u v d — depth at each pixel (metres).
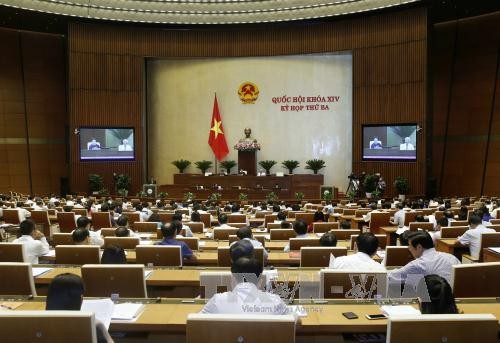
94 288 4.34
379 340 3.44
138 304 3.74
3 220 12.55
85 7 22.06
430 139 20.73
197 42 23.97
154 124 24.62
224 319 2.72
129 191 23.19
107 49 23.36
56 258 5.80
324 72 23.34
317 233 8.93
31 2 21.00
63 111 24.95
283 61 23.72
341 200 19.22
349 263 4.73
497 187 21.69
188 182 22.45
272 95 23.80
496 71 21.88
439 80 23.31
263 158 23.83
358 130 22.27
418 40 20.92
